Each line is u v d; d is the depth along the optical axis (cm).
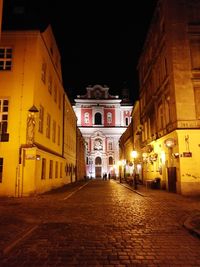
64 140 3372
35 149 1850
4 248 600
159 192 2117
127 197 1825
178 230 812
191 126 1931
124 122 7706
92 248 627
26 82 1972
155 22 2581
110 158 7506
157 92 2570
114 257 564
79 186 3144
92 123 7625
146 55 3139
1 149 1869
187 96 1975
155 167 2655
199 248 627
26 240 696
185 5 2144
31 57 2012
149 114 3014
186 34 2091
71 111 4131
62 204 1435
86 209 1248
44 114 2273
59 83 3012
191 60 2044
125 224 901
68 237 728
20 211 1180
